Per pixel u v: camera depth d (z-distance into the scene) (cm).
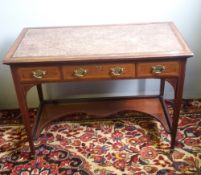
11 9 172
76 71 138
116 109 184
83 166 158
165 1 171
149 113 180
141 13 176
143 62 136
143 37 149
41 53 137
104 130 184
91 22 179
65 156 165
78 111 185
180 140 172
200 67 196
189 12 175
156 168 155
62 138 179
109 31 158
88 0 170
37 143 176
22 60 132
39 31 163
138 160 160
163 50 134
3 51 187
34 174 155
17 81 140
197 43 187
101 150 168
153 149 167
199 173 151
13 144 177
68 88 202
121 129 184
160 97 193
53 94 204
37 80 140
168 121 173
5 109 210
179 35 149
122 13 175
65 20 177
